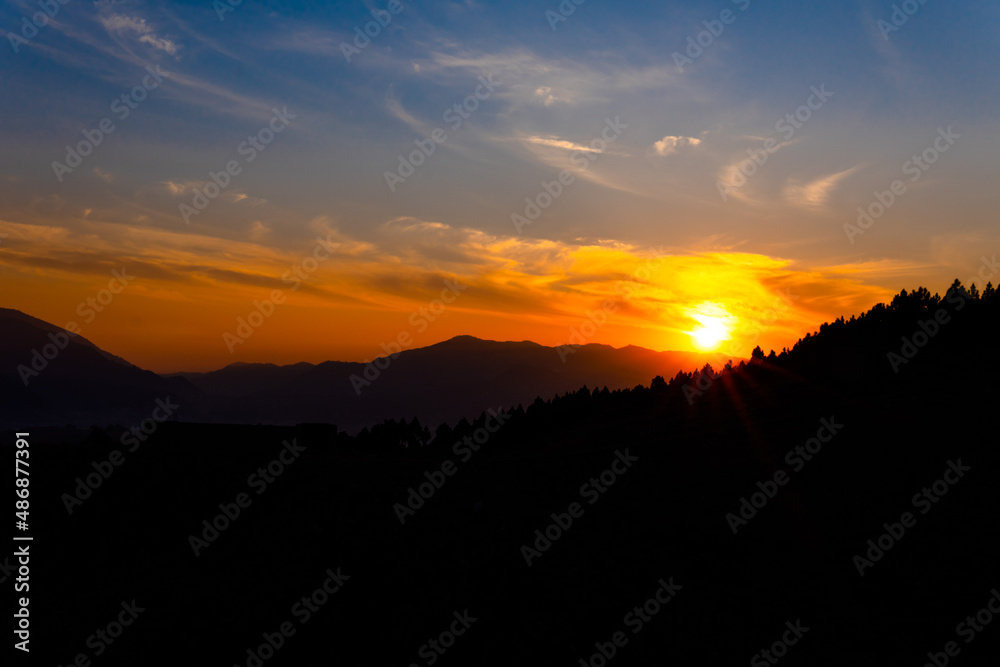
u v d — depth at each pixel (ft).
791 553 131.13
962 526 128.26
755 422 221.25
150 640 117.19
